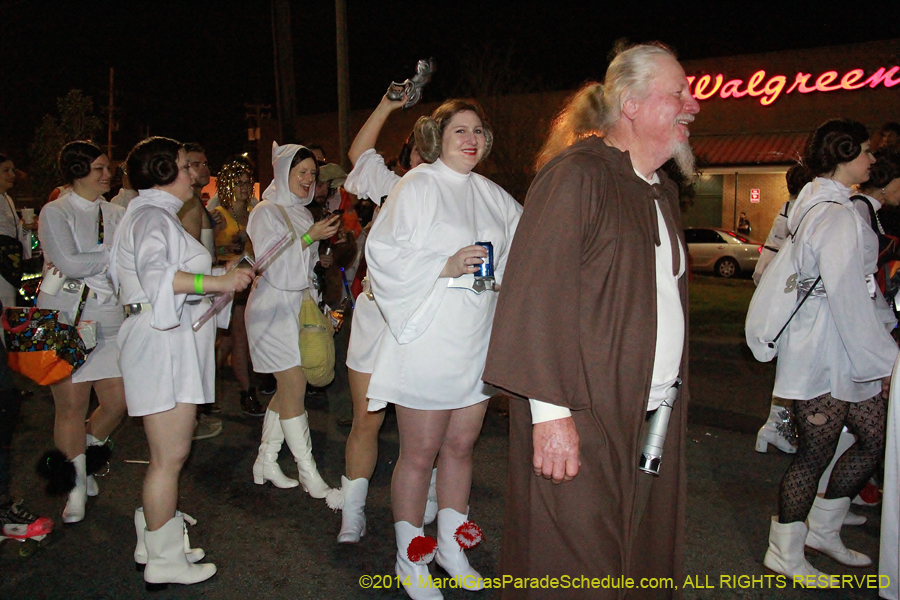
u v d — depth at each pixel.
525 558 2.30
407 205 3.11
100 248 4.12
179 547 3.49
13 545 3.83
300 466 4.52
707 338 9.41
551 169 2.23
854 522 4.18
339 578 3.57
